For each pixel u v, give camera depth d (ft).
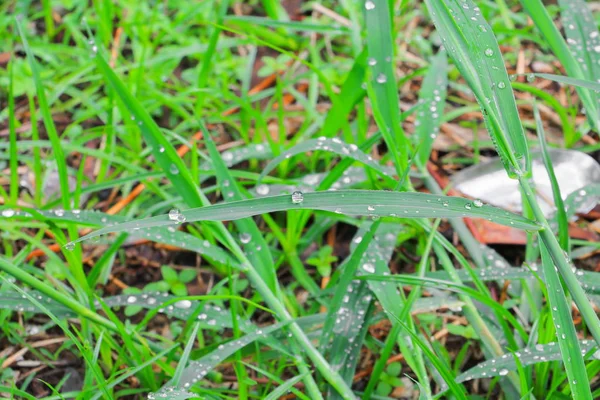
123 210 2.66
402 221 2.50
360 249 2.19
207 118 2.82
